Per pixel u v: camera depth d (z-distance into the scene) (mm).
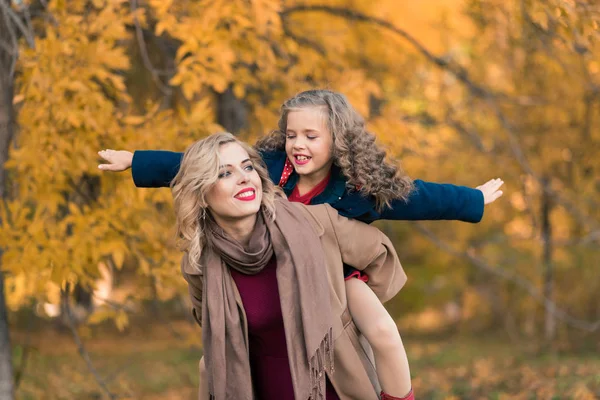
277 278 2969
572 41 5449
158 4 5148
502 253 14961
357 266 3207
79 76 4902
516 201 11664
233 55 5301
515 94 9367
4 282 5727
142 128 5164
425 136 8672
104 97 5168
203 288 3037
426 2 8125
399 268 3342
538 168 10062
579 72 7945
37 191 5039
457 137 10062
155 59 7332
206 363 3010
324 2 8008
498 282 17016
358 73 6363
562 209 11852
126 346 15414
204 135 5160
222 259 3037
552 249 13898
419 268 18109
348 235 3129
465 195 3252
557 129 10008
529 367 12008
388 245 3252
